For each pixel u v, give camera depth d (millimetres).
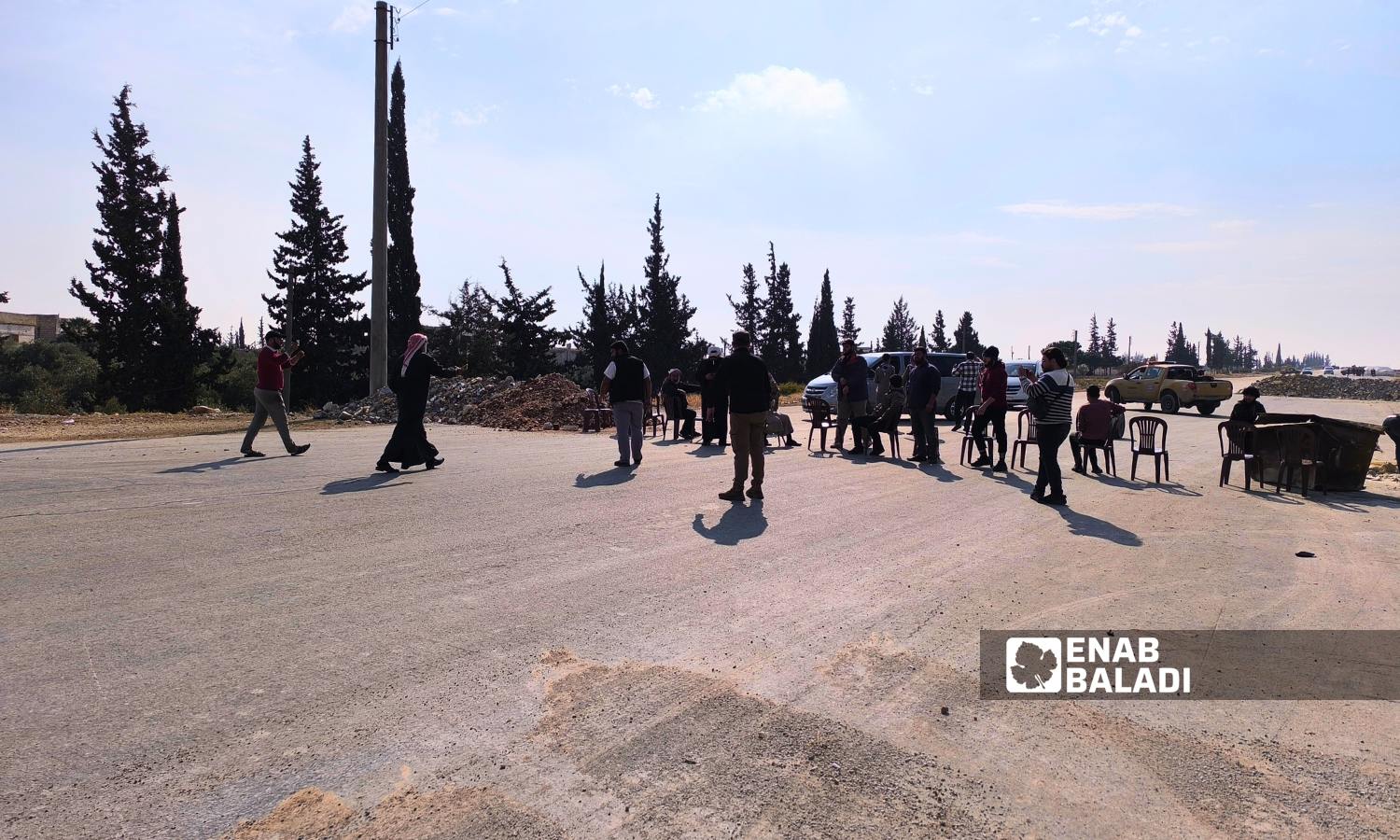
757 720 3365
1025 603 5094
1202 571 5969
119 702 3359
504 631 4367
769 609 4879
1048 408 8773
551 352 55094
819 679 3824
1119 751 3154
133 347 38844
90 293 39031
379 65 22953
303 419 19359
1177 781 2930
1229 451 10797
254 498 8016
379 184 22922
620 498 8508
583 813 2631
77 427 16062
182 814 2561
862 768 2977
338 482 9203
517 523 7152
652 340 59344
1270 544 6969
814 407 14117
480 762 2955
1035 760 3074
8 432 14664
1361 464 9945
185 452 11773
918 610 4910
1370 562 6344
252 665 3789
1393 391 53875
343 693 3516
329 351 46812
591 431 17016
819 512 8078
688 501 8469
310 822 2537
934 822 2621
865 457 13133
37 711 3250
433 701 3459
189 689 3510
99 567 5379
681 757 3029
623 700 3521
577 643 4215
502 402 19234
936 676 3893
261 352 11273
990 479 10898
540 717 3336
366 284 48125
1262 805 2771
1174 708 3566
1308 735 3328
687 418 15453
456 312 55000
